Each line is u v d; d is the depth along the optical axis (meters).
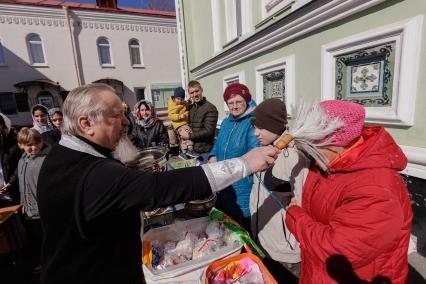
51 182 0.87
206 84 5.88
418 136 1.61
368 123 1.94
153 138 3.67
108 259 0.91
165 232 1.34
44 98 12.64
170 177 0.83
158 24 14.43
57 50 12.55
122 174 0.82
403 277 0.82
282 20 2.64
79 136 0.92
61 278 0.89
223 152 1.93
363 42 1.83
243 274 1.04
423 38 1.50
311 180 0.95
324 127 0.81
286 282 1.54
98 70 13.55
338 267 0.79
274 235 1.49
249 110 1.85
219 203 2.00
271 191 1.36
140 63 14.62
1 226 2.17
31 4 11.69
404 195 0.78
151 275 1.08
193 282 1.07
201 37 6.02
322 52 2.21
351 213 0.73
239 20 4.09
